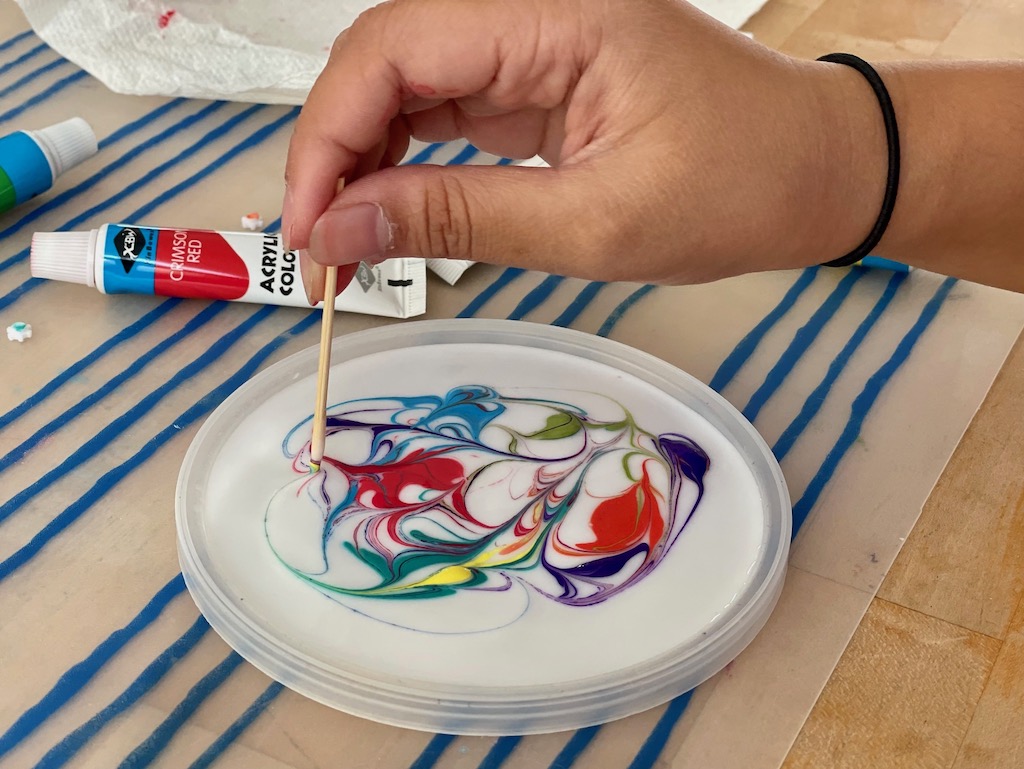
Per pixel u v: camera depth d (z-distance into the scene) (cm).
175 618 47
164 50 78
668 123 45
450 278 66
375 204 45
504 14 46
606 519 50
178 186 72
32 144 67
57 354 60
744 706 45
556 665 44
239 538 48
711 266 49
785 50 86
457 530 49
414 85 47
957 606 49
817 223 49
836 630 48
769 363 62
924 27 90
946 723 45
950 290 67
